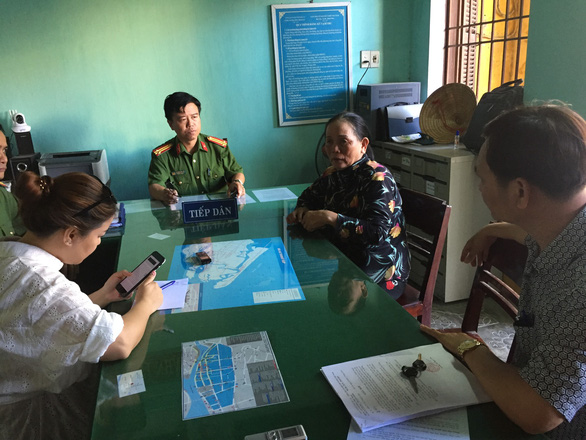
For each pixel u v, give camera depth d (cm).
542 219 83
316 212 176
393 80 356
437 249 170
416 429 78
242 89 333
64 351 95
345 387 87
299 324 112
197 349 103
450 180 251
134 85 316
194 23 314
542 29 221
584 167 76
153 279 137
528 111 79
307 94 343
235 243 172
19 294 96
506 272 130
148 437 79
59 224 101
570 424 89
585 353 73
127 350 101
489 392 82
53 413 114
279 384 90
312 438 77
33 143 313
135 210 227
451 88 284
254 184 354
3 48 294
